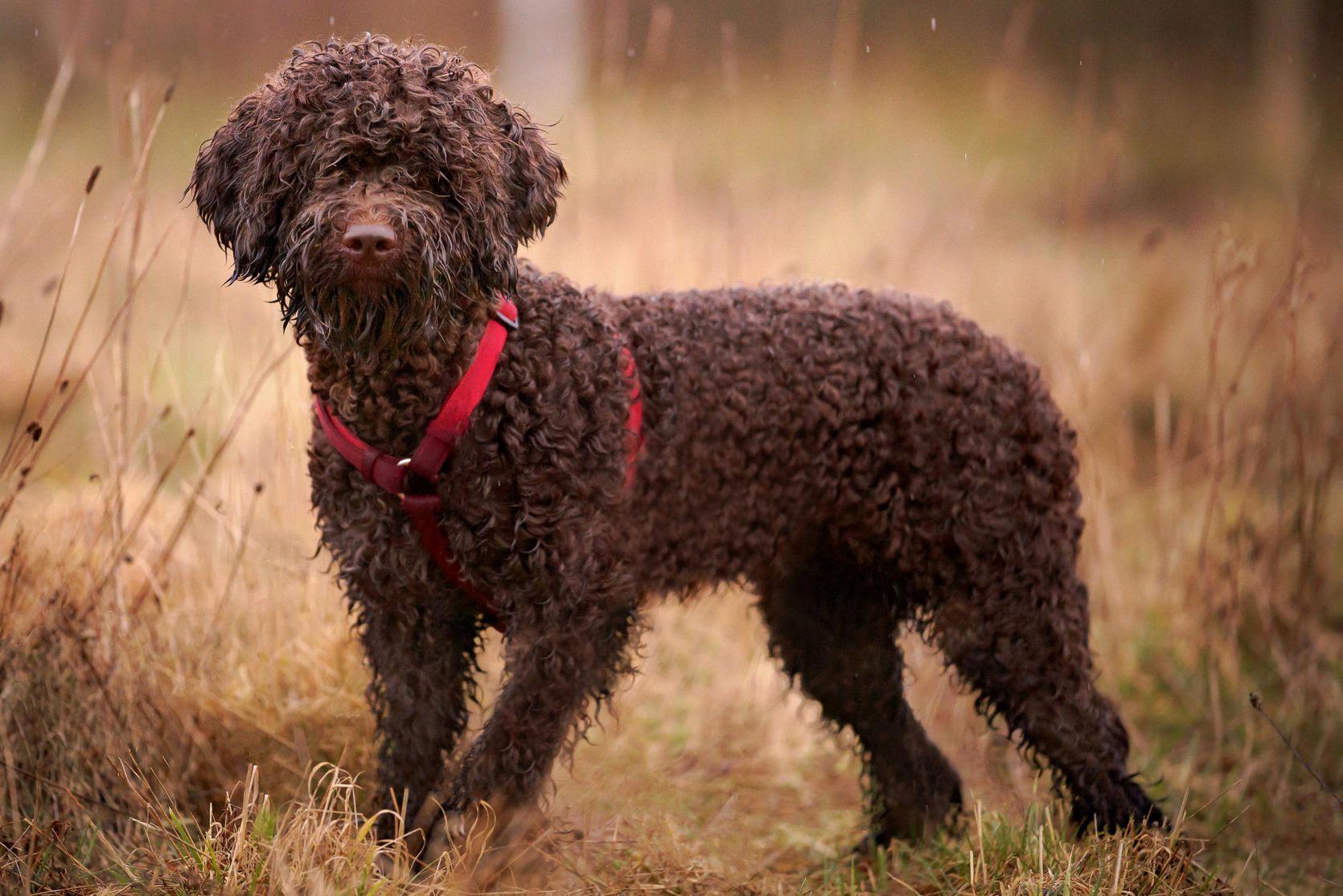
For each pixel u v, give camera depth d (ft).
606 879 12.29
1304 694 16.92
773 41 55.01
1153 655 18.53
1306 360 20.62
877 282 22.21
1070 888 11.18
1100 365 25.46
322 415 10.69
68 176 29.78
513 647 10.85
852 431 12.02
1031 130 51.21
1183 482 21.99
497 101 10.43
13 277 24.95
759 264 21.29
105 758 12.16
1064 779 12.89
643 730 16.57
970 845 12.64
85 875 11.00
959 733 16.87
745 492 11.93
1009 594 12.53
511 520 10.50
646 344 11.51
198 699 13.35
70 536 14.17
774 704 17.04
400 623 11.42
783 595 13.89
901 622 13.60
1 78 41.32
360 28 42.19
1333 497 21.22
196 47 36.68
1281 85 46.78
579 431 10.64
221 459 18.28
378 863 11.06
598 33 51.39
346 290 9.64
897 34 58.54
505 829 11.00
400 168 9.70
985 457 12.29
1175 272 29.96
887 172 39.14
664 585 11.85
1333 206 25.84
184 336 20.71
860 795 15.76
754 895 12.57
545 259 20.56
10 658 12.12
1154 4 63.21
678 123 25.16
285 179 9.82
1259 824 14.73
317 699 13.82
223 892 10.12
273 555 15.11
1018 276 28.37
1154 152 50.19
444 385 10.32
